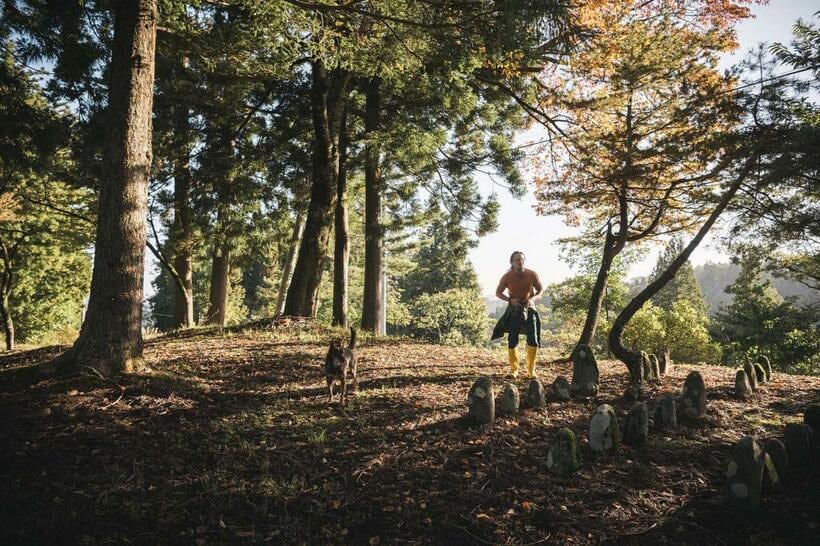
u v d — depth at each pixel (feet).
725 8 28.14
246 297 149.59
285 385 23.77
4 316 54.13
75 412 16.89
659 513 12.51
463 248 53.57
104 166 20.83
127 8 21.18
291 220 65.67
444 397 22.09
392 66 30.96
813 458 15.11
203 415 18.33
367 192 52.49
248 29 33.58
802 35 21.57
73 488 12.64
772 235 25.91
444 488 13.60
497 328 27.30
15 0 24.30
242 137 52.90
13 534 10.62
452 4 23.13
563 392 22.27
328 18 27.99
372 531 11.67
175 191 52.85
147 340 41.29
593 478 14.20
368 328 52.49
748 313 88.69
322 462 15.02
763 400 23.16
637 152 27.35
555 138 35.09
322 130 43.65
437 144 44.68
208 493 12.98
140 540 10.96
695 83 26.04
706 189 27.30
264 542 11.12
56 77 30.04
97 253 20.61
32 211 58.65
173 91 44.65
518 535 11.57
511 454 15.74
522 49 22.20
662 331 70.33
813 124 21.85
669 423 18.47
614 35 27.40
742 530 11.78
